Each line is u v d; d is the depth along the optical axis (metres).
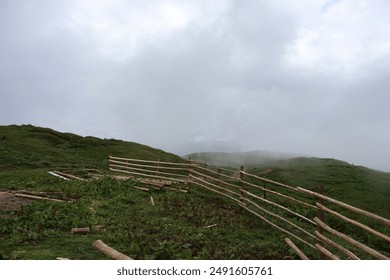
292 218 14.77
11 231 9.19
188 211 13.52
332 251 10.23
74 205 12.23
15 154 29.05
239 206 15.52
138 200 14.67
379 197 32.97
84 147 41.22
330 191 35.16
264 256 9.04
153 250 7.85
